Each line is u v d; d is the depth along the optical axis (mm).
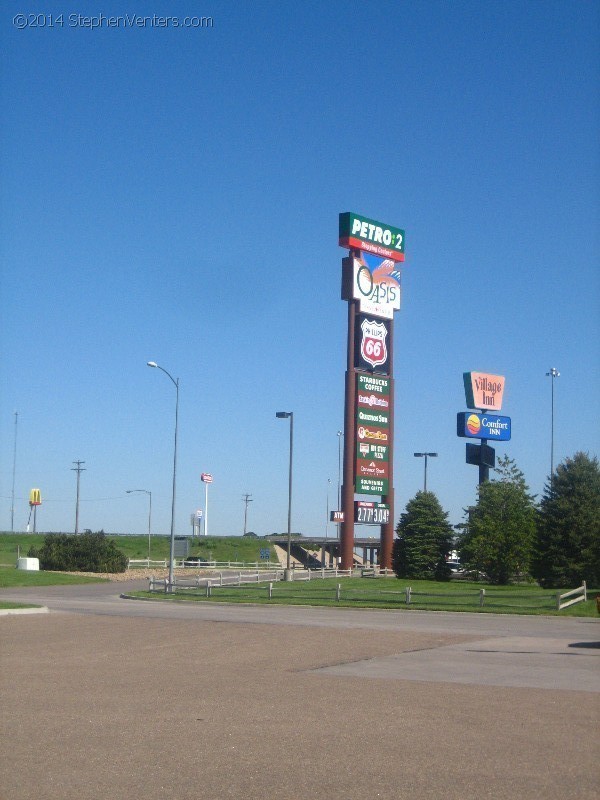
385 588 55500
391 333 73812
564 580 53531
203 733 12641
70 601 46844
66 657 21922
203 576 78062
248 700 15422
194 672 19172
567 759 11000
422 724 13211
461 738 12227
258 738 12297
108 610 39281
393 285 73938
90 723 13367
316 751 11500
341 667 20031
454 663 20734
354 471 70875
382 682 17609
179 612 38250
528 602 42125
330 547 122000
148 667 20016
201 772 10453
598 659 21484
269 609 41531
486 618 36125
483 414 72312
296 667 20016
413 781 10008
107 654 22562
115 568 83938
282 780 10086
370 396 72125
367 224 72312
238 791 9656
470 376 72875
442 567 66125
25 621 32469
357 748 11656
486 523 61531
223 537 135875
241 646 24344
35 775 10328
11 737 12383
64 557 82688
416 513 67250
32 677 18375
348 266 71562
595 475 54938
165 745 11875
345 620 34062
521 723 13242
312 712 14242
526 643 25328
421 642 25469
